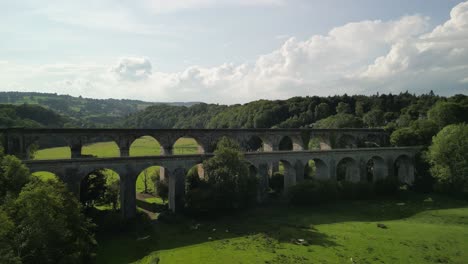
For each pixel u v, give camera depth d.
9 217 30.00
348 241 46.09
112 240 48.31
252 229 51.84
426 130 95.75
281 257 40.25
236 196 57.94
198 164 67.44
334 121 125.25
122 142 68.25
